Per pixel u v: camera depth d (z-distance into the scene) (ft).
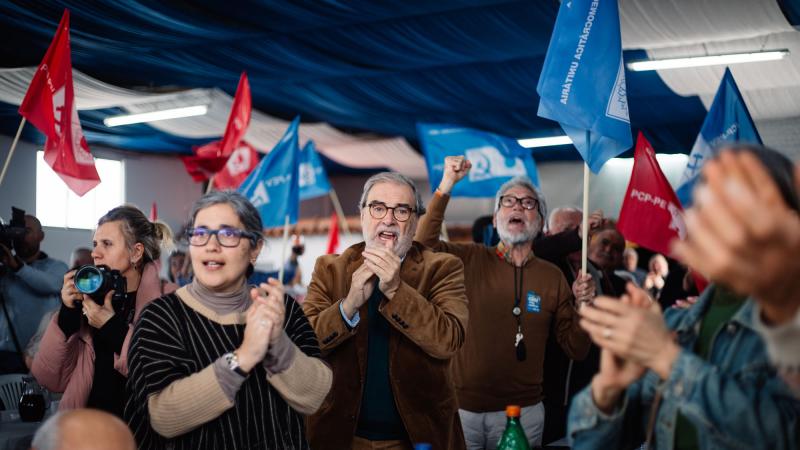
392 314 9.93
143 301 11.16
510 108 45.70
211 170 23.52
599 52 11.59
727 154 3.97
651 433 5.85
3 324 17.07
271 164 20.75
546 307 13.52
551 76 11.50
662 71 39.45
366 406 10.45
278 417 8.46
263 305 7.82
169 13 31.63
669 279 19.44
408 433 10.24
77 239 56.08
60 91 14.96
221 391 7.74
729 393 5.03
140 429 8.61
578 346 13.15
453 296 10.65
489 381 13.26
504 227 13.58
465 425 13.29
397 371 10.34
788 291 3.92
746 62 37.73
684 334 6.01
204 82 41.45
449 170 13.26
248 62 38.11
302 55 37.11
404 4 30.78
